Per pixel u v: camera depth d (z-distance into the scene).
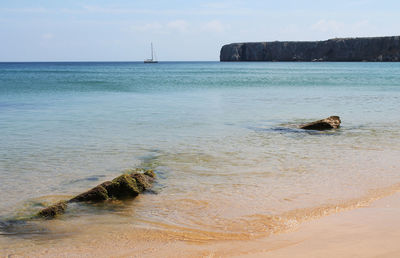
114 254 6.99
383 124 21.47
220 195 10.00
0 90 45.00
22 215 8.88
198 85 56.88
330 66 172.00
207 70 139.25
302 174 11.86
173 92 44.12
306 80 69.81
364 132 19.11
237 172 12.08
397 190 10.27
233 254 6.76
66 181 11.32
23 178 11.58
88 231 8.02
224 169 12.41
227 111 27.19
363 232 7.39
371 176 11.63
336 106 30.17
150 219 8.59
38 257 6.92
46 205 9.50
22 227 8.23
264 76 87.50
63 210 9.07
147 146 15.76
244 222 8.29
